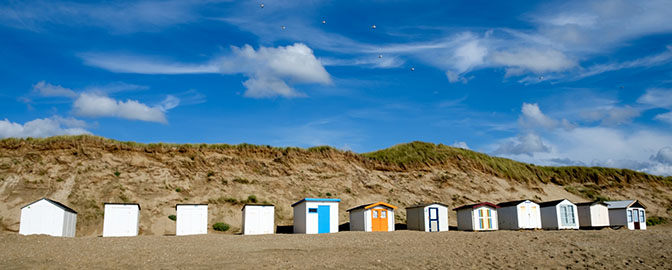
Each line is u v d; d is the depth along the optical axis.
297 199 47.75
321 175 52.91
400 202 50.88
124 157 47.50
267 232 35.28
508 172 62.56
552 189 62.88
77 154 46.06
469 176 58.81
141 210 40.31
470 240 25.62
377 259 18.27
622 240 24.84
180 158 49.47
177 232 33.16
